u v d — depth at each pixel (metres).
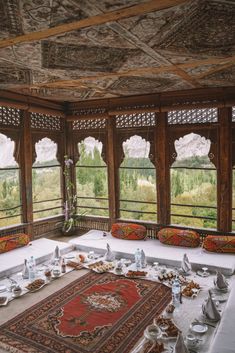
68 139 6.98
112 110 6.26
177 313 3.62
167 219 6.05
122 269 4.98
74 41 3.00
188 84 5.02
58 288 4.41
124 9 2.33
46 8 2.32
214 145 5.51
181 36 2.86
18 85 4.98
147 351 2.92
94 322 3.56
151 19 2.50
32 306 3.91
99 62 3.70
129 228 6.11
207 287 4.24
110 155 6.48
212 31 2.74
